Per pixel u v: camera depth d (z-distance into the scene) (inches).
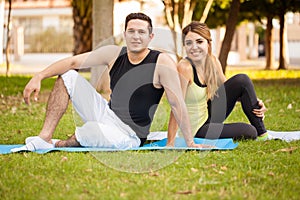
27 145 203.2
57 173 170.9
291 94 414.9
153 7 956.0
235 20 514.3
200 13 700.7
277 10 667.4
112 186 156.4
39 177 166.4
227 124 226.2
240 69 820.6
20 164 182.4
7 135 249.6
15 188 155.3
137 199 143.8
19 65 922.7
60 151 200.7
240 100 227.5
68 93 202.8
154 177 166.2
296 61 1124.5
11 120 298.4
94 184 158.4
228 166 179.5
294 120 292.7
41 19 1115.9
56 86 203.6
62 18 1104.2
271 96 407.5
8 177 166.7
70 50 1075.9
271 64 814.5
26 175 169.0
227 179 163.2
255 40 1347.2
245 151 203.5
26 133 255.3
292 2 645.3
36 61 1054.4
